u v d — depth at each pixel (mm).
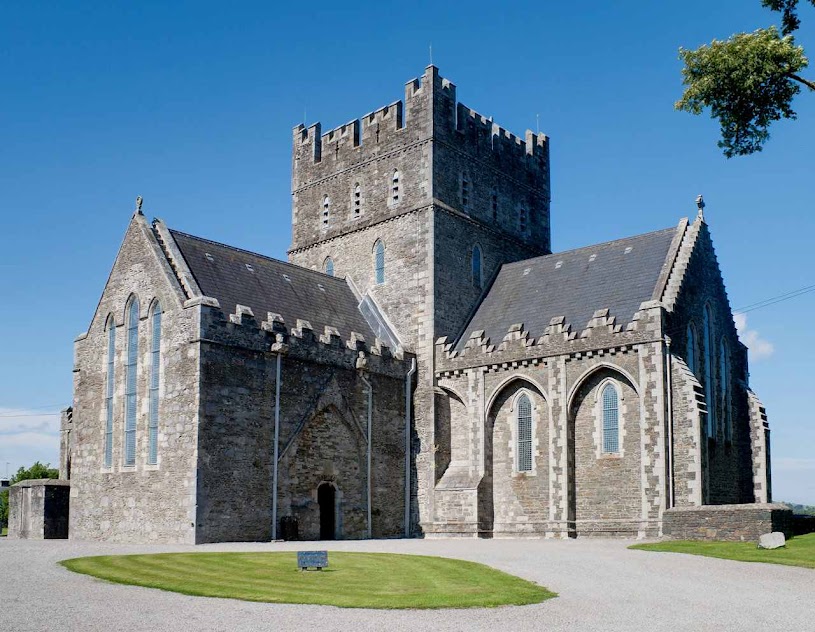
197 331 40625
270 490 42469
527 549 36250
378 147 56844
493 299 54375
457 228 54531
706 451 41406
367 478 47688
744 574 26641
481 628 18453
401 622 19047
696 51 29672
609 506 43438
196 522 39156
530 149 62562
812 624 18953
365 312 54406
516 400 48062
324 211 59688
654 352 42281
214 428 40469
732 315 51438
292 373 44500
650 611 20438
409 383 51156
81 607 20438
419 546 38750
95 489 45312
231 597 21953
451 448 50469
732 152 30828
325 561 27141
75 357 48656
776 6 29578
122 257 46406
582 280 50219
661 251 48125
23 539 47125
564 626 18719
